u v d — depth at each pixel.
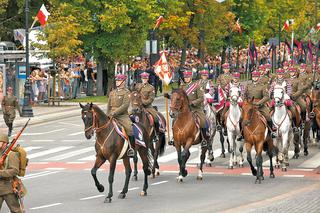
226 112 28.45
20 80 51.03
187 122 24.27
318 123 31.20
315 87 31.33
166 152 31.59
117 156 21.17
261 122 24.48
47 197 21.97
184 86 25.20
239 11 85.69
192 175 26.03
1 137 16.02
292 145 34.03
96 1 58.22
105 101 56.09
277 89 27.02
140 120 24.61
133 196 22.08
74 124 43.09
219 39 79.81
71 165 28.38
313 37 88.19
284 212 18.64
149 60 62.47
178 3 67.19
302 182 24.47
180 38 72.12
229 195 22.12
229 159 29.70
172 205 20.61
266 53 88.75
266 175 25.94
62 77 56.09
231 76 30.23
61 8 54.97
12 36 68.50
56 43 52.62
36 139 36.41
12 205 16.17
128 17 58.06
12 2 67.12
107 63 61.00
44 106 52.84
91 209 20.09
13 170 15.93
